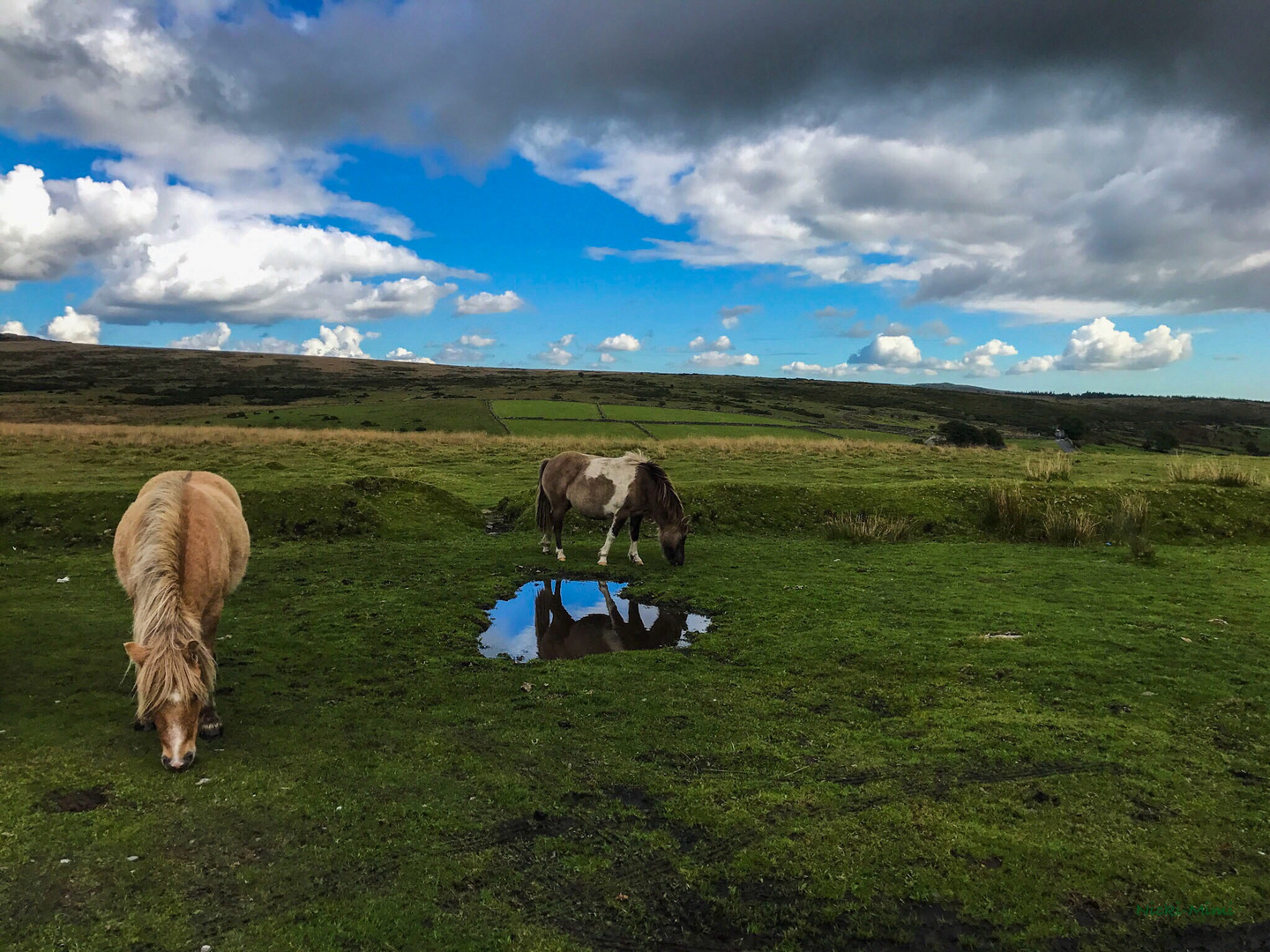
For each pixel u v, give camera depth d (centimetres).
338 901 411
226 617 946
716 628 968
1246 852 477
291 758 570
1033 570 1240
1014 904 429
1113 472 2419
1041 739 621
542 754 598
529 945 388
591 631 976
